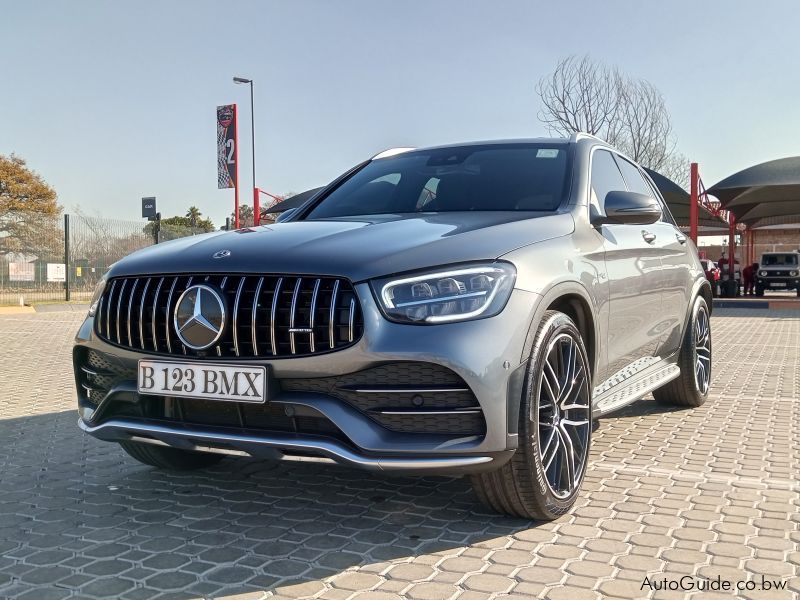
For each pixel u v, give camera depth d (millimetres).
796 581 2396
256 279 2688
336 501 3217
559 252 3086
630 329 3949
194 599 2287
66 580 2430
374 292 2545
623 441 4309
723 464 3805
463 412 2547
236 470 3709
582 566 2518
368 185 4082
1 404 5715
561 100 29031
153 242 22609
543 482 2799
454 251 2693
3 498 3291
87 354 3176
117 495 3330
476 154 4098
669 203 24547
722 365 7879
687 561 2559
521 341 2666
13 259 20328
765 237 38688
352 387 2566
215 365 2660
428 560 2572
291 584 2389
